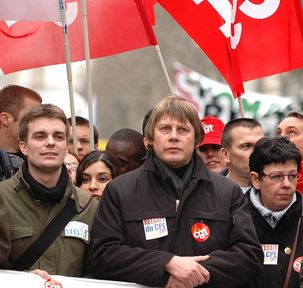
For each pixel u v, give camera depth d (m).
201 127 9.81
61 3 11.55
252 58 13.14
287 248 9.95
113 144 12.16
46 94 27.28
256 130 11.57
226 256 9.31
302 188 12.71
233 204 9.64
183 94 19.20
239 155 11.54
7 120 11.45
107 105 34.44
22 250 9.38
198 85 19.03
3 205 9.15
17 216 9.42
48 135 9.46
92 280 9.25
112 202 9.60
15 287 9.06
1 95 11.55
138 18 13.05
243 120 11.70
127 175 9.73
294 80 33.88
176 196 9.58
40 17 11.47
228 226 9.54
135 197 9.58
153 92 34.69
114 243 9.39
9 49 12.80
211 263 9.23
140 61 34.78
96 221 9.57
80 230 9.55
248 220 9.60
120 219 9.53
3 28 12.79
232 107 18.64
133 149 12.12
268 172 9.96
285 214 10.01
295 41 13.19
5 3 11.38
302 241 9.99
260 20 13.12
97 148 13.76
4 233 9.09
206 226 9.48
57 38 12.91
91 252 9.49
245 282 9.48
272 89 33.97
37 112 9.55
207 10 12.95
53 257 9.41
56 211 9.53
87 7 13.05
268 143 10.05
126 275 9.25
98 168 11.02
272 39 13.14
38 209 9.48
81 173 11.08
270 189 9.96
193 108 9.77
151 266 9.16
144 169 9.70
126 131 12.29
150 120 9.77
